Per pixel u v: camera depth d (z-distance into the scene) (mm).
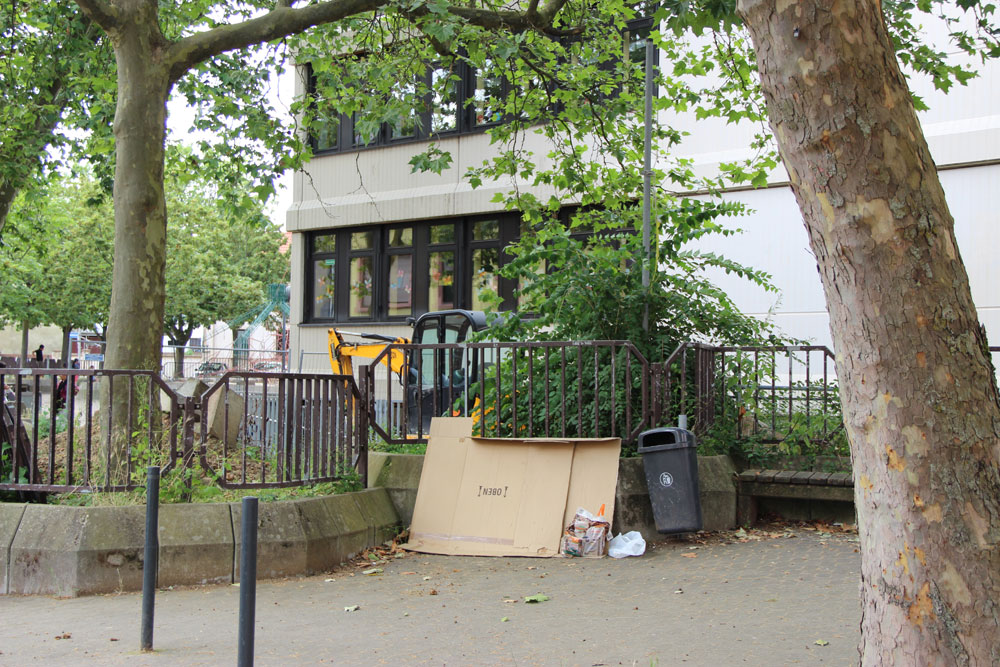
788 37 3186
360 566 8047
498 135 12672
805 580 6926
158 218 9344
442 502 8867
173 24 13695
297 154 12336
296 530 7680
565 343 9055
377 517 8742
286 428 8297
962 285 3176
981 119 13414
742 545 8398
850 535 8719
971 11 13406
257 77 12188
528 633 5680
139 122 9297
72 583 7023
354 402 9148
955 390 3104
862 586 3338
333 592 7062
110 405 7910
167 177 13586
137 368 9008
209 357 28344
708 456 9273
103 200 16438
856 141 3121
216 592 7117
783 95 3238
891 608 3182
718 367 9805
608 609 6258
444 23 9625
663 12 7898
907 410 3117
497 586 7141
